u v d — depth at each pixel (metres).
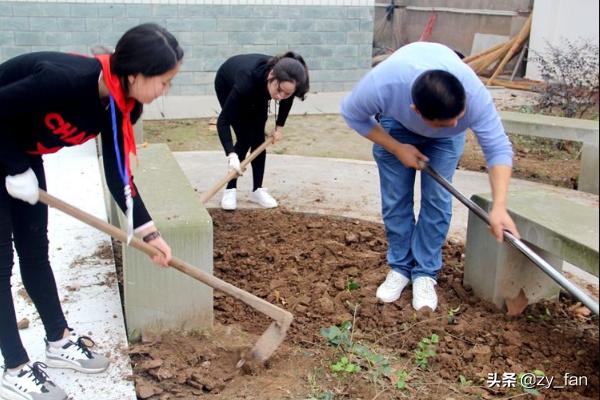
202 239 3.18
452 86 2.83
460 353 3.32
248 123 4.98
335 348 3.31
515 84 11.66
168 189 3.63
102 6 9.37
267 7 10.09
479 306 3.81
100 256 4.04
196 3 9.75
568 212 3.56
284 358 3.21
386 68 3.20
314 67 10.62
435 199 3.60
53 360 2.91
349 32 10.63
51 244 4.16
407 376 3.11
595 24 10.82
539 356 3.34
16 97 2.18
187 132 8.08
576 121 6.33
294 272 4.16
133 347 3.16
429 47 3.26
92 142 6.30
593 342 3.51
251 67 4.65
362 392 2.97
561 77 9.05
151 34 2.20
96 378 2.89
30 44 9.26
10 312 2.59
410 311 3.67
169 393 2.90
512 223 3.08
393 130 3.58
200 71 10.05
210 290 3.29
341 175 6.27
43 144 2.44
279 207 5.39
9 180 2.34
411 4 16.12
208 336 3.33
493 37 13.55
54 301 2.85
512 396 3.00
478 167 6.96
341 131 8.38
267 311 2.99
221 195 5.62
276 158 6.75
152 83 2.25
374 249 4.60
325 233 4.83
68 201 4.86
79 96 2.28
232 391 2.94
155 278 3.18
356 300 3.80
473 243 3.88
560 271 3.82
